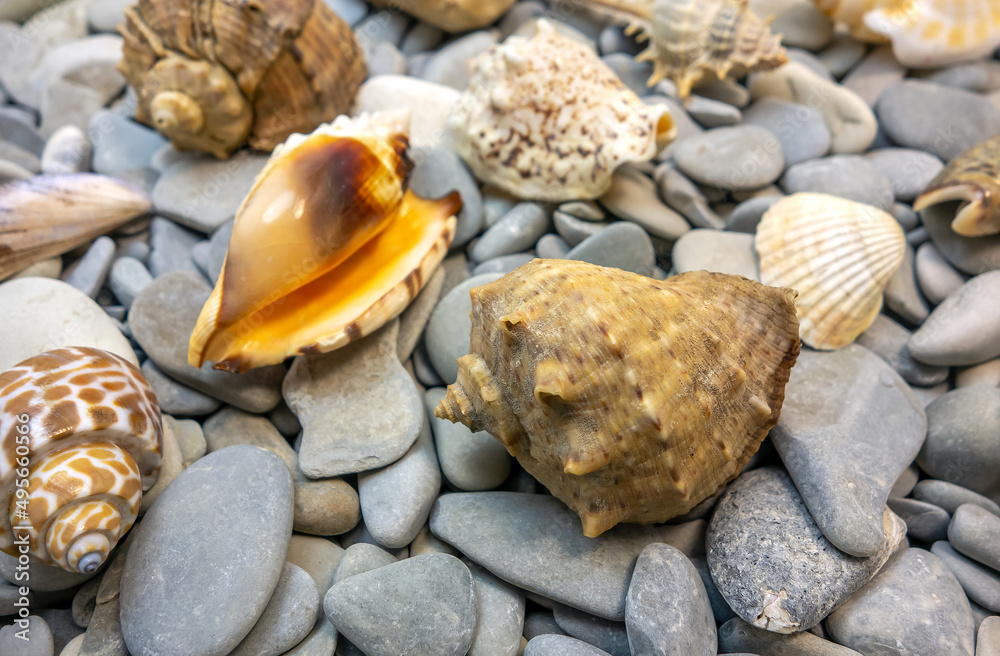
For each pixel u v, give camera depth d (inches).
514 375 6.4
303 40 8.8
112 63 10.3
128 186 9.1
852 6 9.8
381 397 7.6
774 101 9.8
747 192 9.2
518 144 8.7
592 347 6.2
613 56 10.3
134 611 6.5
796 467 7.2
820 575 6.7
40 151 10.3
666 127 9.0
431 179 8.9
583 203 8.8
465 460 7.5
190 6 8.4
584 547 6.9
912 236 8.9
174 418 7.9
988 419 7.4
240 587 6.5
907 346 8.2
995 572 7.1
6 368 7.6
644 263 8.2
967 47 9.6
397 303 7.7
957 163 8.5
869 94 10.1
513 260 8.6
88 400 6.6
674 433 6.2
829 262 8.2
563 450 6.3
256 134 9.3
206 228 9.0
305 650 6.6
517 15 10.8
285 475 7.2
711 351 6.5
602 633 6.8
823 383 7.7
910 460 7.5
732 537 6.9
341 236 7.7
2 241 8.2
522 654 6.7
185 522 6.8
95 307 8.1
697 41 9.3
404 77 9.8
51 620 6.8
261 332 7.5
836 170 9.0
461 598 6.6
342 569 7.0
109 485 6.4
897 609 6.7
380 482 7.3
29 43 10.7
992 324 7.8
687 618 6.5
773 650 6.7
